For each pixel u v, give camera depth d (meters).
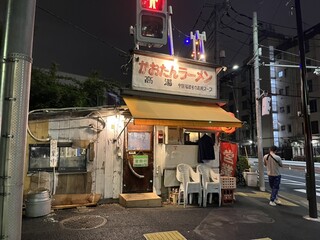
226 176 9.55
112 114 8.35
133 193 8.38
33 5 3.00
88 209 7.36
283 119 43.72
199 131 9.47
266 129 46.62
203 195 8.33
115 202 8.21
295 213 7.92
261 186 12.27
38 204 6.55
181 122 7.37
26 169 7.26
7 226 2.66
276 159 8.95
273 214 7.71
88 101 14.63
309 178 7.63
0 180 2.69
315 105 37.28
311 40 38.03
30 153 7.38
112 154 8.29
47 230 5.67
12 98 2.77
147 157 8.63
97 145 8.11
